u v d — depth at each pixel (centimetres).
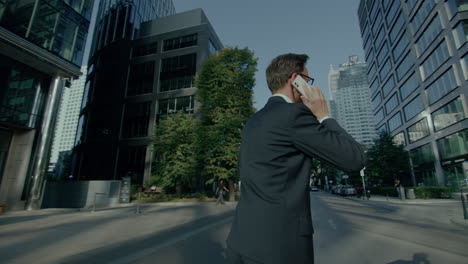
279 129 95
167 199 2048
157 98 3192
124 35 3600
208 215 1028
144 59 3456
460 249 484
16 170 1368
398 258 428
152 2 4425
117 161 3088
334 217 973
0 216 1064
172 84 3209
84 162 3225
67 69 1528
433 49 2789
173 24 3591
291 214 88
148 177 2881
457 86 2431
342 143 89
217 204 1625
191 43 3328
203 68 2081
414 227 743
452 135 2569
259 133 101
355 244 530
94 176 3106
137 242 563
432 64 2859
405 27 3450
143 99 3244
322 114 107
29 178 1380
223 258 437
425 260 415
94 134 3284
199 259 432
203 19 3541
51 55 1419
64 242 552
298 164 95
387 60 4241
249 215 94
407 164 2822
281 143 94
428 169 3055
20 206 1331
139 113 3216
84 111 3581
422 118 3156
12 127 1368
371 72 5169
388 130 4391
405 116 3681
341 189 3131
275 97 118
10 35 1215
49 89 1520
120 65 3481
